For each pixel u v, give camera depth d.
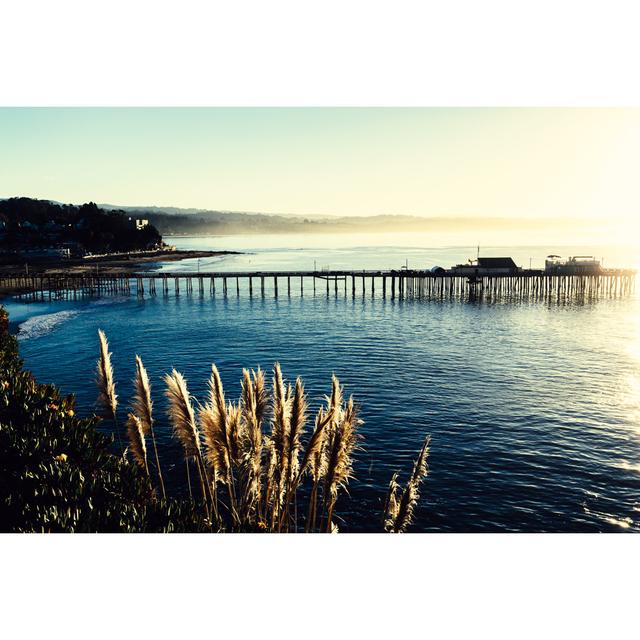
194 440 9.63
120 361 47.03
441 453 26.58
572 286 99.12
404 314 74.94
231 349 52.00
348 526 20.09
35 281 116.00
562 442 27.89
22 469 13.62
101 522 11.21
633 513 21.25
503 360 46.50
